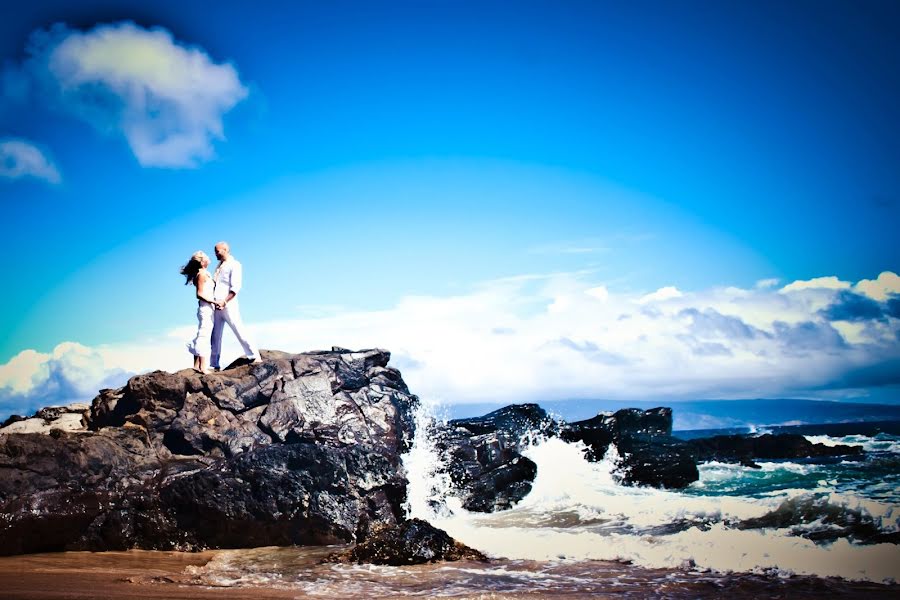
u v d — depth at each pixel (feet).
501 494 50.72
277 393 52.06
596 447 59.06
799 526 35.40
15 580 32.48
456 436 55.16
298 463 44.88
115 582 31.83
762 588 27.02
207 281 55.98
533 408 62.80
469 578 31.32
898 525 33.04
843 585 26.71
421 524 37.32
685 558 32.60
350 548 40.24
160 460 48.01
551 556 35.65
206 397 51.72
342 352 57.82
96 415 53.47
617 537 37.45
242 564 36.91
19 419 55.57
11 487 41.96
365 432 50.83
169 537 43.39
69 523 42.63
